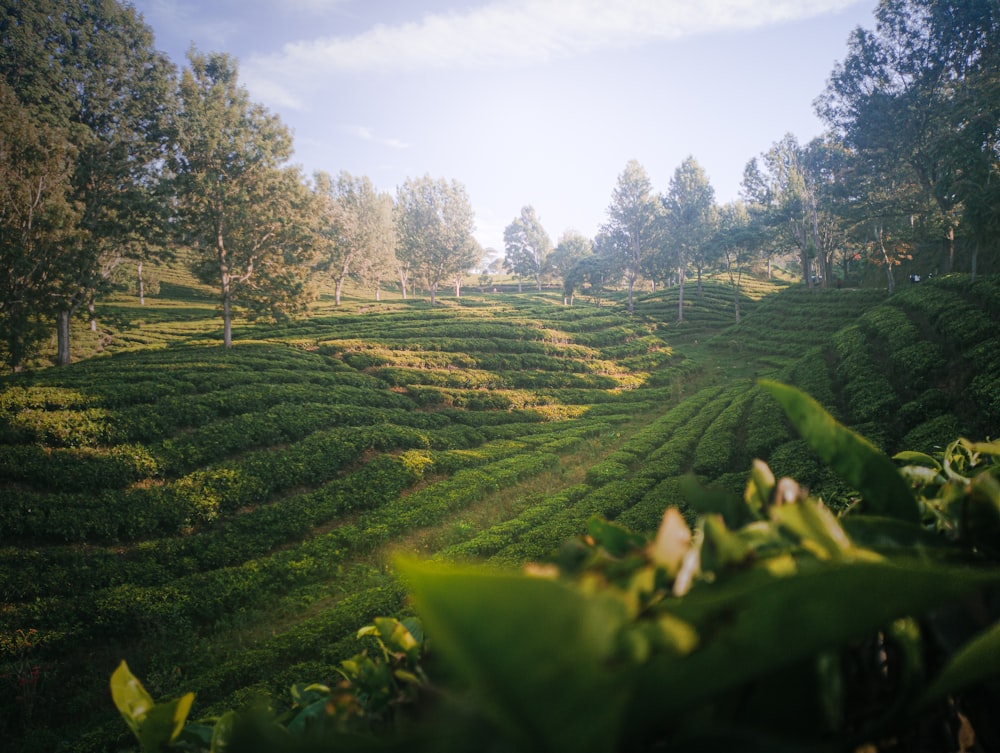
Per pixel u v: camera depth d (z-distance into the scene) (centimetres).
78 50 4016
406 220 9706
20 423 1983
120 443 2080
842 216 4822
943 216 3788
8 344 3050
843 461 79
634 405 3588
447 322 4969
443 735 40
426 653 93
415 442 2544
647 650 42
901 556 69
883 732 55
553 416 3328
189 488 1888
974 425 1755
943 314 2564
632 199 7094
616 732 35
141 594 1404
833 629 43
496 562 1491
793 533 65
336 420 2553
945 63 4075
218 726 89
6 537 1560
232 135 3669
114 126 4078
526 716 35
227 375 2812
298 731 97
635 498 1914
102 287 3381
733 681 44
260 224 3700
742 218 9000
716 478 2058
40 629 1279
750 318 5709
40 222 2978
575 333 5072
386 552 1728
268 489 1994
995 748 63
